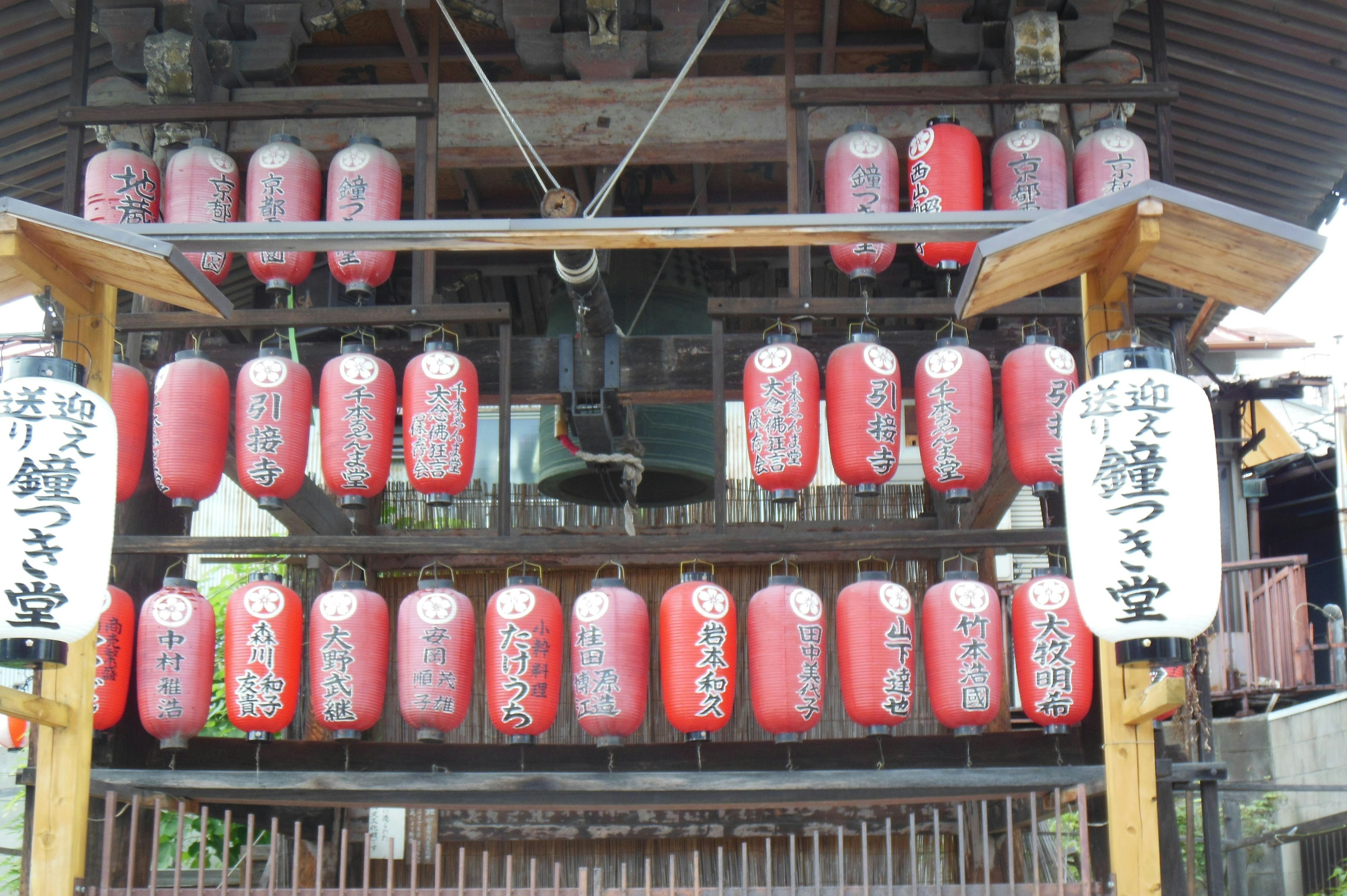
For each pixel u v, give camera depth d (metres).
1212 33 7.42
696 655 6.30
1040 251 5.04
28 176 8.40
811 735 8.54
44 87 7.72
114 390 6.48
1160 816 5.95
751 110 7.43
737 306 6.69
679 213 9.09
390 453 6.57
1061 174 6.79
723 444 6.54
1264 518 15.54
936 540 6.44
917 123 7.41
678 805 6.67
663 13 7.35
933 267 6.78
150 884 5.44
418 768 7.05
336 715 6.28
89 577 4.92
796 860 8.10
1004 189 6.80
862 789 6.25
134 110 6.98
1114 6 7.22
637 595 6.47
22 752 9.88
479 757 7.12
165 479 6.35
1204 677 6.38
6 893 9.16
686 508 8.88
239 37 7.44
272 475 6.35
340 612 6.36
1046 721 6.34
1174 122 8.16
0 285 5.39
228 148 7.41
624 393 6.97
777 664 6.30
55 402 4.97
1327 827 9.20
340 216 6.79
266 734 6.43
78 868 5.35
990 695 6.31
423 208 7.00
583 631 6.31
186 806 6.63
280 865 8.02
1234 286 5.23
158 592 6.51
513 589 6.42
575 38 7.37
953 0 7.34
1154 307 6.71
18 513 4.81
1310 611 15.30
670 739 8.43
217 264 6.94
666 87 7.45
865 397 6.37
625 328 8.02
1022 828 8.16
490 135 7.45
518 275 9.07
